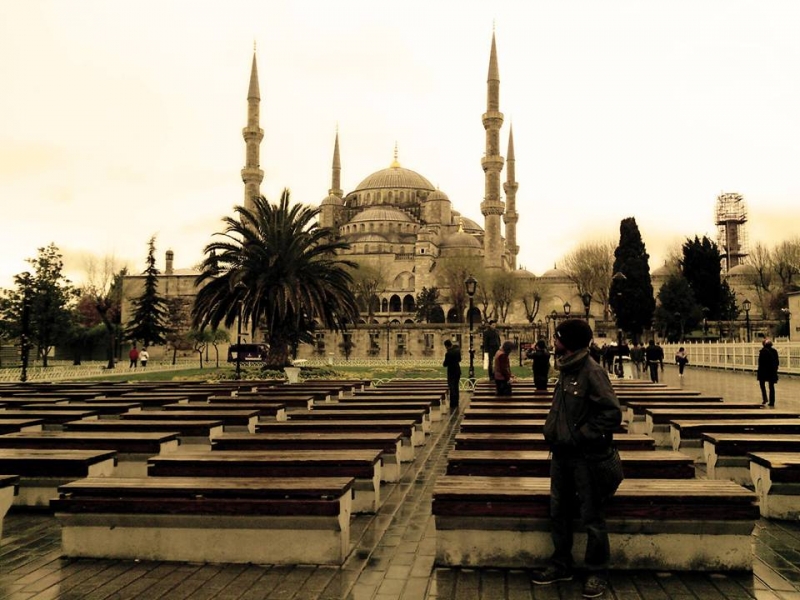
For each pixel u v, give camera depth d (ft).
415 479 40.73
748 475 35.40
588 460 21.94
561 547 22.61
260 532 24.75
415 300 383.86
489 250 320.91
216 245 128.77
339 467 30.45
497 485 25.49
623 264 260.21
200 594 21.53
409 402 58.49
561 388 22.71
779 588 21.91
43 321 233.55
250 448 35.12
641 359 151.33
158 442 36.17
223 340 240.32
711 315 294.87
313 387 82.12
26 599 21.15
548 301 364.79
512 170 440.45
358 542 27.45
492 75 319.68
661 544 23.59
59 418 50.52
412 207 476.13
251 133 288.71
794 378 136.67
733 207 445.78
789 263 318.04
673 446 44.68
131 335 253.24
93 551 25.29
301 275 130.62
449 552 24.31
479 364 218.59
